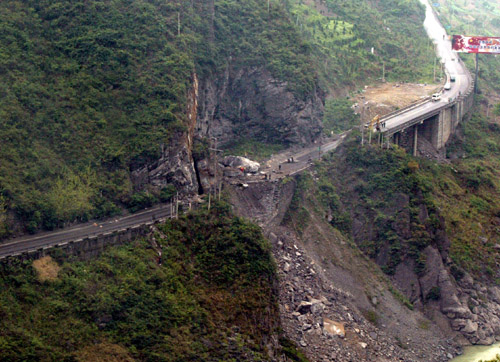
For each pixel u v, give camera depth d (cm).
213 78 17975
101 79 15650
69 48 15962
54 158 14100
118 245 13300
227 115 18738
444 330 16600
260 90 19138
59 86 15188
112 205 14175
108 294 12325
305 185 17738
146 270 13000
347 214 17988
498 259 19062
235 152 18475
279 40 19938
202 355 12262
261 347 13138
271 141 19312
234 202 16150
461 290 17525
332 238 17200
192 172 15525
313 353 14150
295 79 19325
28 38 15800
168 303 12694
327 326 14838
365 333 15275
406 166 18325
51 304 11781
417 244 17362
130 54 16162
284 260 15950
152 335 12175
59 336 11475
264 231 16362
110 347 11688
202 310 12938
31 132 14238
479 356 16050
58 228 13475
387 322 15962
